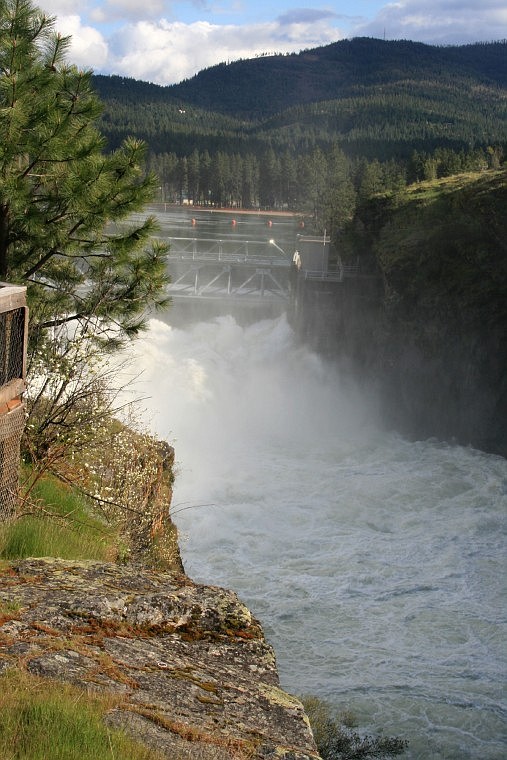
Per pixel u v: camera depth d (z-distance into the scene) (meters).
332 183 131.75
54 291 12.86
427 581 25.55
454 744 17.09
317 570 26.23
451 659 20.72
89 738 3.41
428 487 35.53
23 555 7.25
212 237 124.19
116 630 5.06
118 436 12.16
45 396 11.80
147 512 11.95
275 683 4.80
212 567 26.27
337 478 37.16
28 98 11.29
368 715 18.06
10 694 3.64
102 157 11.98
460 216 56.09
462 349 52.84
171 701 4.16
